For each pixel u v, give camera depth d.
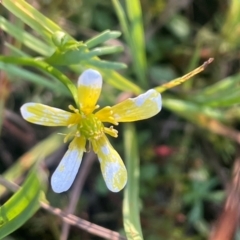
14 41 0.06
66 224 0.06
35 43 0.06
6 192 0.06
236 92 0.06
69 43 0.05
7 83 0.06
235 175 0.06
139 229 0.05
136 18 0.06
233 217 0.06
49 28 0.05
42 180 0.05
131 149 0.06
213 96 0.06
